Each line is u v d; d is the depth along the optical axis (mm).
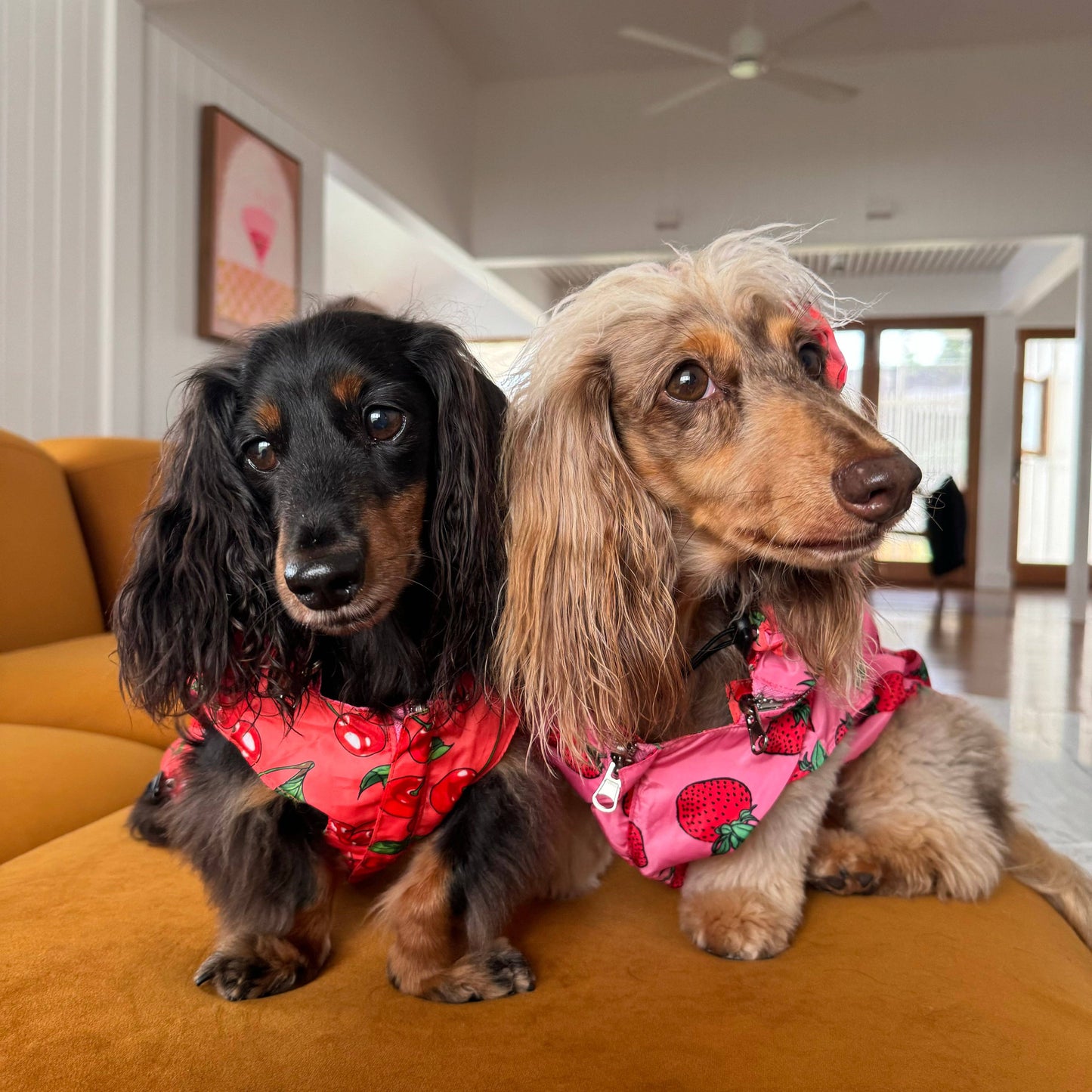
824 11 7070
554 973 1121
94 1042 946
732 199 8242
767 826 1293
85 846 1468
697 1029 980
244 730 1142
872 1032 970
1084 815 2756
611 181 8453
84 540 2738
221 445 1229
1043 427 11617
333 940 1216
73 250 3674
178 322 4305
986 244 7941
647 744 1254
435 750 1132
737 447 1195
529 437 1335
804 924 1271
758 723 1230
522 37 7711
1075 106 7594
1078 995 1100
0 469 2354
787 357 1261
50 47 3537
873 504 1067
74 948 1143
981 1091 873
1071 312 11297
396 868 1416
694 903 1272
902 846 1417
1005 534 10922
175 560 1244
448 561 1210
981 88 7711
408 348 1241
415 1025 992
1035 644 6289
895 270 10500
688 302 1310
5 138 3361
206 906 1250
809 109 8039
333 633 1065
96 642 2311
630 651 1270
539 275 10148
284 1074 901
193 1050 938
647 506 1295
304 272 5480
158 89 4137
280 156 5004
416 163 7195
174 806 1229
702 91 6023
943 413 10922
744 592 1324
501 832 1156
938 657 5645
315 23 5566
